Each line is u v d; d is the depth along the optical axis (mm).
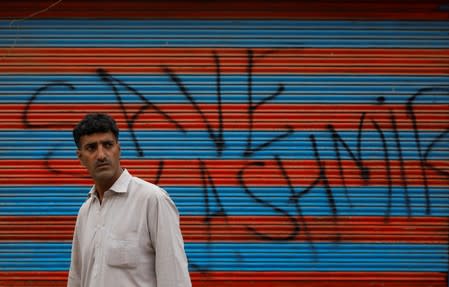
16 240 5105
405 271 5125
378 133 5129
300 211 5129
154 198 2803
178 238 2811
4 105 5109
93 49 5117
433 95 5129
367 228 5129
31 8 5086
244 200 5129
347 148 5125
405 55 5125
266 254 5121
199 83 5125
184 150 5133
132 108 5129
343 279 5121
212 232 5129
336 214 5129
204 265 5117
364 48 5125
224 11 5105
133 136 5125
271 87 5125
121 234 2770
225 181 5133
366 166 5125
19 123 5113
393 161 5125
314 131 5125
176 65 5125
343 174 5129
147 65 5125
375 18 5113
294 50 5121
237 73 5125
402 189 5125
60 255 5117
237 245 5121
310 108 5129
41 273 5109
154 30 5117
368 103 5125
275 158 5129
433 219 5121
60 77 5121
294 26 5113
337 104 5129
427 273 5117
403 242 5125
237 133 5133
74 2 5074
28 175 5113
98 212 2891
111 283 2730
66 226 5117
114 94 5125
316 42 5121
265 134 5133
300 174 5129
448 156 5113
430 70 5125
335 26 5121
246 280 5113
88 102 5129
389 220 5125
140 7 5098
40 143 5117
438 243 5117
